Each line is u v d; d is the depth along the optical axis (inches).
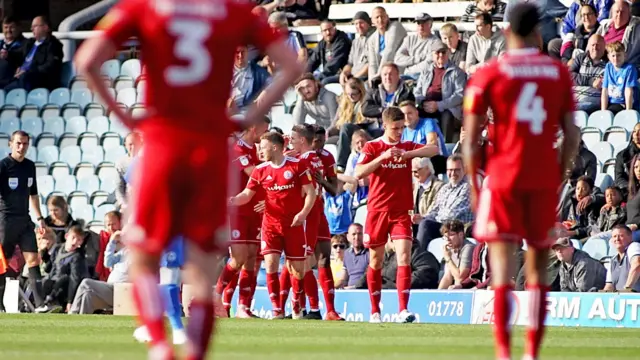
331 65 2463.1
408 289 1620.3
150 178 632.4
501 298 816.3
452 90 2194.9
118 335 1202.0
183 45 637.3
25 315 1766.7
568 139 861.2
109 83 2810.0
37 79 2837.1
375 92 2213.3
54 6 3297.2
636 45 2182.6
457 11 2534.5
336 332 1315.2
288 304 1907.0
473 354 965.8
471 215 1941.4
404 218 1615.4
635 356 973.8
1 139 2795.3
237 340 1138.7
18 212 2122.3
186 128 635.5
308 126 1750.7
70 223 2182.6
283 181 1723.7
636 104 2134.6
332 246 1952.5
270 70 2415.1
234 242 1768.0
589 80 2191.2
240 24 651.5
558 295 1678.2
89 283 1935.3
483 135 1823.3
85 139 2711.6
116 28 637.3
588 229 1867.6
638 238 1777.8
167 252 1059.9
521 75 832.3
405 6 2588.6
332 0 2790.4
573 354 987.3
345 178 2047.2
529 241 832.9
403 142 1608.0
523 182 826.2
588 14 2228.1
